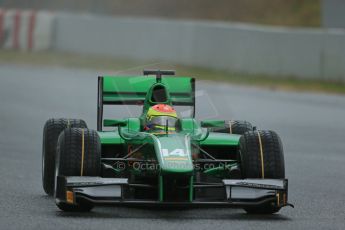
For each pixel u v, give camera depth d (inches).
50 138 1398.9
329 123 2753.4
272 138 1248.2
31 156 2009.1
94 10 6801.2
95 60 4835.1
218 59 4237.2
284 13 5713.6
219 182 1342.3
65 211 1257.4
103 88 1498.5
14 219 1181.7
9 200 1386.6
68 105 3031.5
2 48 5157.5
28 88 3558.1
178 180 1179.9
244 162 1231.5
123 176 1317.7
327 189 1589.6
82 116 2748.5
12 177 1683.1
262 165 1218.0
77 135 1226.0
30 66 4564.5
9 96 3265.3
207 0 6254.9
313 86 3823.8
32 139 2299.5
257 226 1151.6
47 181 1396.4
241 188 1193.4
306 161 1982.0
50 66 4613.7
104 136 1318.9
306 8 5649.6
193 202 1163.3
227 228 1126.4
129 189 1234.0
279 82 3956.7
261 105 3176.7
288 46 3978.8
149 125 1283.2
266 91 3690.9
